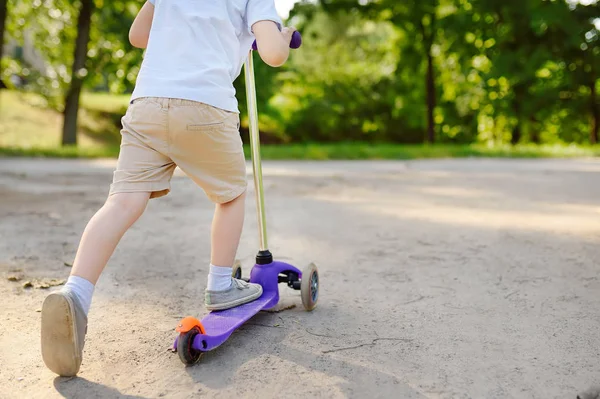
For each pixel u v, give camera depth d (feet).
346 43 88.02
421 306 9.68
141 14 8.61
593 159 44.83
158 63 7.70
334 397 6.47
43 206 19.57
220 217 8.52
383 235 15.34
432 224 16.85
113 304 9.77
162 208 19.74
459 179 29.01
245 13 8.20
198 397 6.48
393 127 85.10
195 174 7.90
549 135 85.51
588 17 66.54
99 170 32.78
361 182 27.71
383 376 7.00
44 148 47.01
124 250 13.62
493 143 78.43
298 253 13.37
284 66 85.35
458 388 6.67
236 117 8.06
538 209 19.43
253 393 6.57
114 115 71.87
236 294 8.71
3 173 30.17
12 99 67.21
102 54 58.49
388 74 87.81
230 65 7.99
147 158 7.54
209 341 7.36
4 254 12.88
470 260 12.71
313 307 9.59
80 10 54.85
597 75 71.77
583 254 13.16
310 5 69.31
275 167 36.58
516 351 7.75
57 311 6.60
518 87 70.64
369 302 9.92
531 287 10.72
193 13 7.77
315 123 83.25
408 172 32.86
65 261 12.41
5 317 9.04
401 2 66.95
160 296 10.24
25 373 7.10
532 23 62.44
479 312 9.36
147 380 6.91
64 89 54.80
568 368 7.22
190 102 7.43
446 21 66.74
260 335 8.38
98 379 6.94
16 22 58.85
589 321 8.91
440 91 81.61
